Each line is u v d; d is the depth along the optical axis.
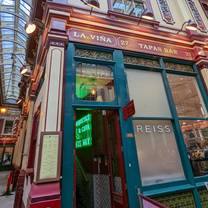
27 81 9.30
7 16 15.51
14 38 17.94
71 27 4.12
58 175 2.72
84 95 3.73
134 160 3.39
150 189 3.32
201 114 4.74
